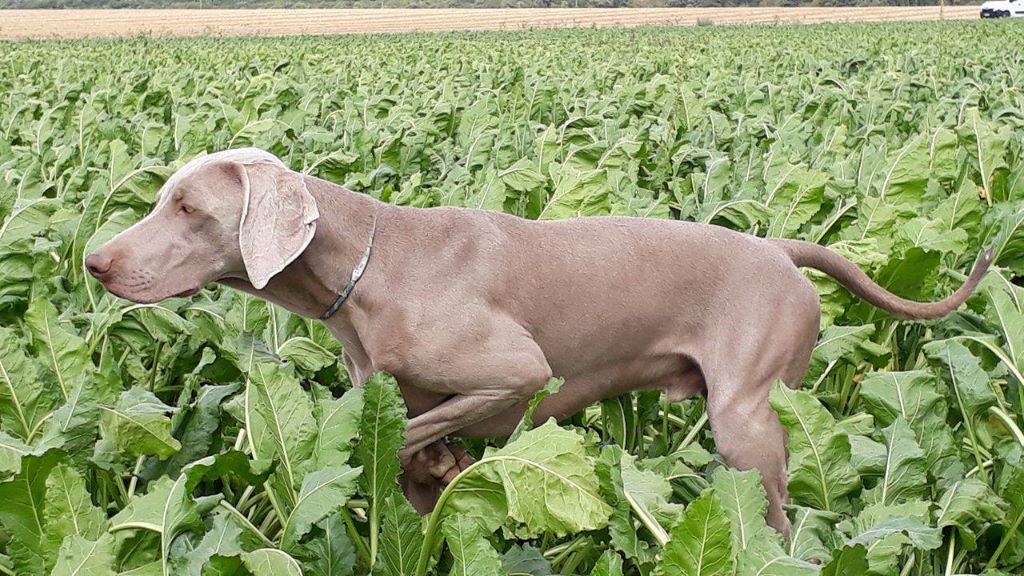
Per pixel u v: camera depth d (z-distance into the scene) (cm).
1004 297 423
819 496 347
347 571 310
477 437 403
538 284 388
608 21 6581
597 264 396
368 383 329
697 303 402
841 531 321
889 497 351
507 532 315
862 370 507
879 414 386
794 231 574
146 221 363
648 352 406
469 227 388
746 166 696
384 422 328
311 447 325
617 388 414
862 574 273
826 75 1376
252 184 357
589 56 2081
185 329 436
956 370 404
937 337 478
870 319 496
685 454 413
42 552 287
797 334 398
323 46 2770
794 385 406
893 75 1288
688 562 258
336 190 381
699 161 761
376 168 745
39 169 686
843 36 3034
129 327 441
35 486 292
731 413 391
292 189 357
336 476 307
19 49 2752
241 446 382
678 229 411
